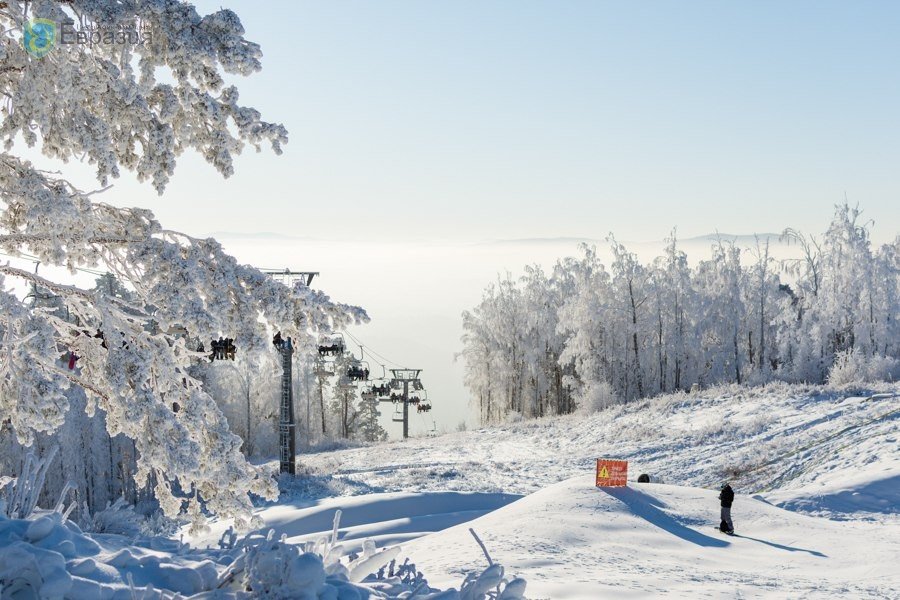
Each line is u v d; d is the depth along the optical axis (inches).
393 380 2972.4
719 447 1715.1
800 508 1062.4
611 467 952.9
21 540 177.3
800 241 3144.7
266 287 309.3
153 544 216.8
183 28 284.2
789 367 2876.5
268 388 3065.9
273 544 158.2
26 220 294.5
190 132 299.9
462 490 1438.2
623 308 3088.1
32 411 281.1
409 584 189.5
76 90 279.9
